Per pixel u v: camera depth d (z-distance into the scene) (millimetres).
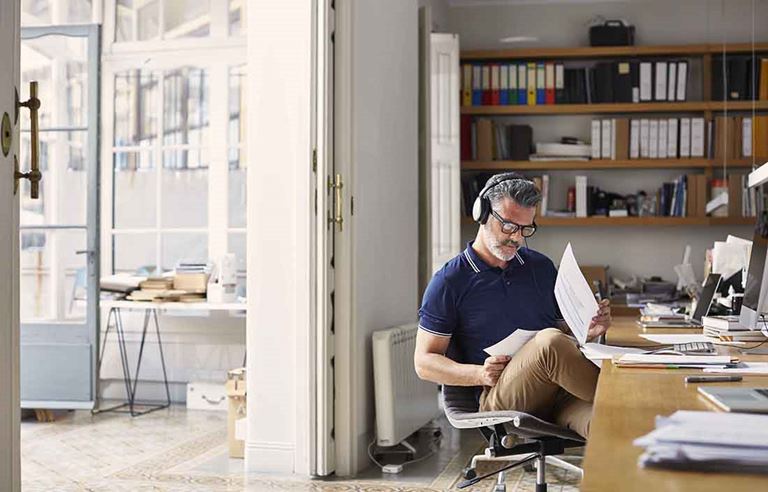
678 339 3551
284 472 4832
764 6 8023
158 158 7176
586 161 7973
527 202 3211
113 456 5324
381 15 5254
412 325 5387
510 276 3320
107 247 7184
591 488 1173
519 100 8117
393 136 5473
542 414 3066
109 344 7191
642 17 8203
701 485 1176
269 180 4855
